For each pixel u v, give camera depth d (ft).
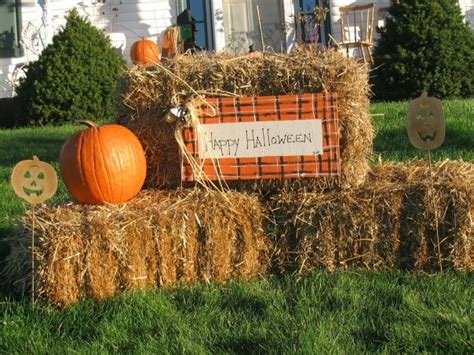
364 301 12.20
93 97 36.91
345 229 13.93
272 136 14.57
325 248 13.96
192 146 14.78
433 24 35.86
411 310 11.63
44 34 43.88
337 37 45.14
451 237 13.70
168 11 46.26
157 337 11.30
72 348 11.12
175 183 15.42
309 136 14.49
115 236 13.02
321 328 11.08
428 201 13.70
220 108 14.70
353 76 14.55
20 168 13.14
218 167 14.75
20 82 38.40
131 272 13.23
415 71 35.63
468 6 45.47
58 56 36.91
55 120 36.86
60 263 12.78
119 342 11.23
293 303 12.41
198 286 13.47
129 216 13.46
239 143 14.66
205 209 13.71
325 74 14.49
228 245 13.87
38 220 13.56
